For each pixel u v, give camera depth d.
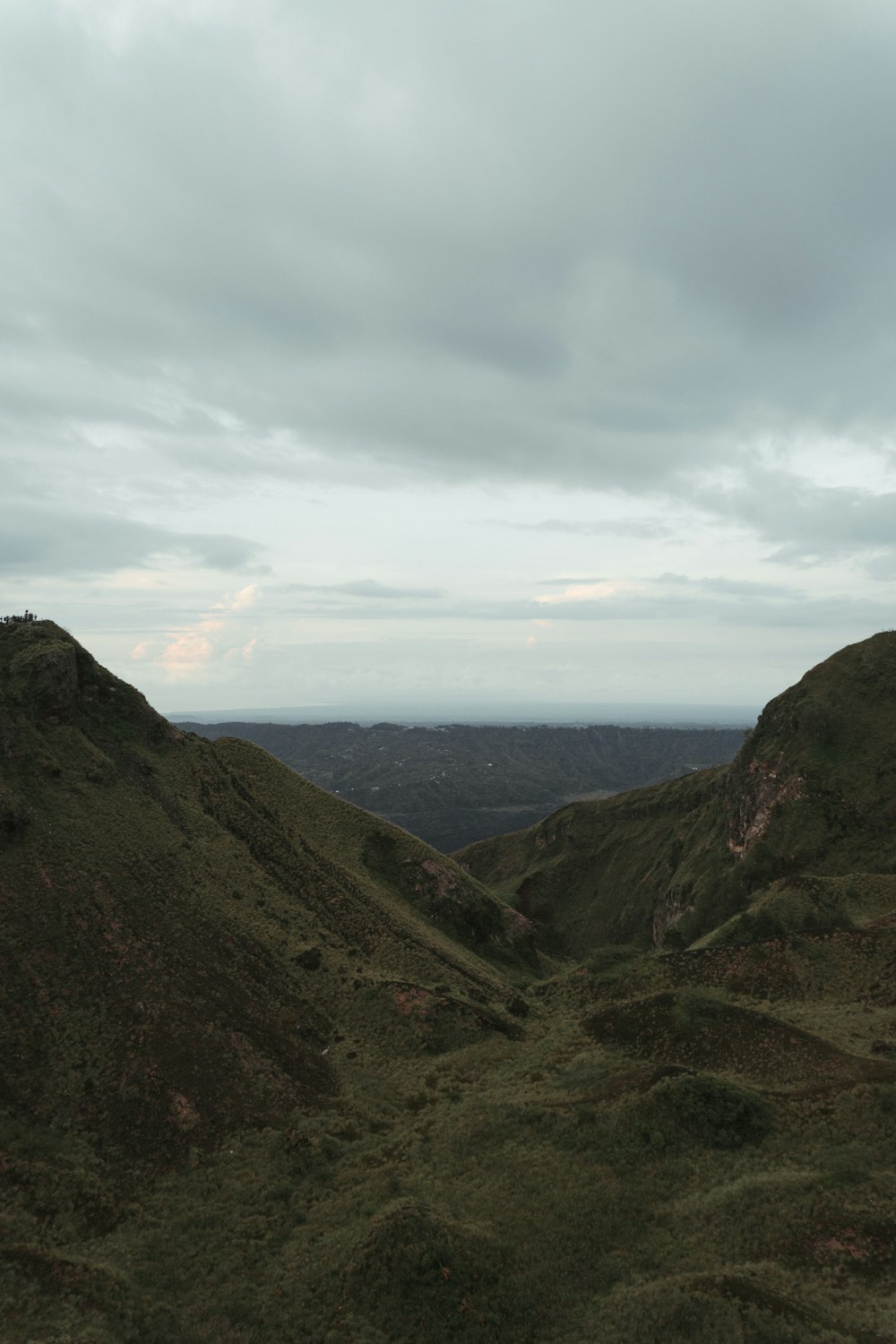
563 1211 29.52
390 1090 43.09
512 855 166.88
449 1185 32.41
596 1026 49.69
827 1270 23.41
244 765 83.31
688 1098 34.53
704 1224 27.25
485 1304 24.75
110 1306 24.44
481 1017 52.06
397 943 62.59
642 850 137.50
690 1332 21.50
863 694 103.69
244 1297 26.17
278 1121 37.56
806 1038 40.03
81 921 45.66
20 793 53.47
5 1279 24.22
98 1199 30.06
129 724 71.69
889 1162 28.55
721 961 55.72
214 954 49.31
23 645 67.56
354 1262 26.42
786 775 97.88
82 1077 36.03
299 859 69.44
